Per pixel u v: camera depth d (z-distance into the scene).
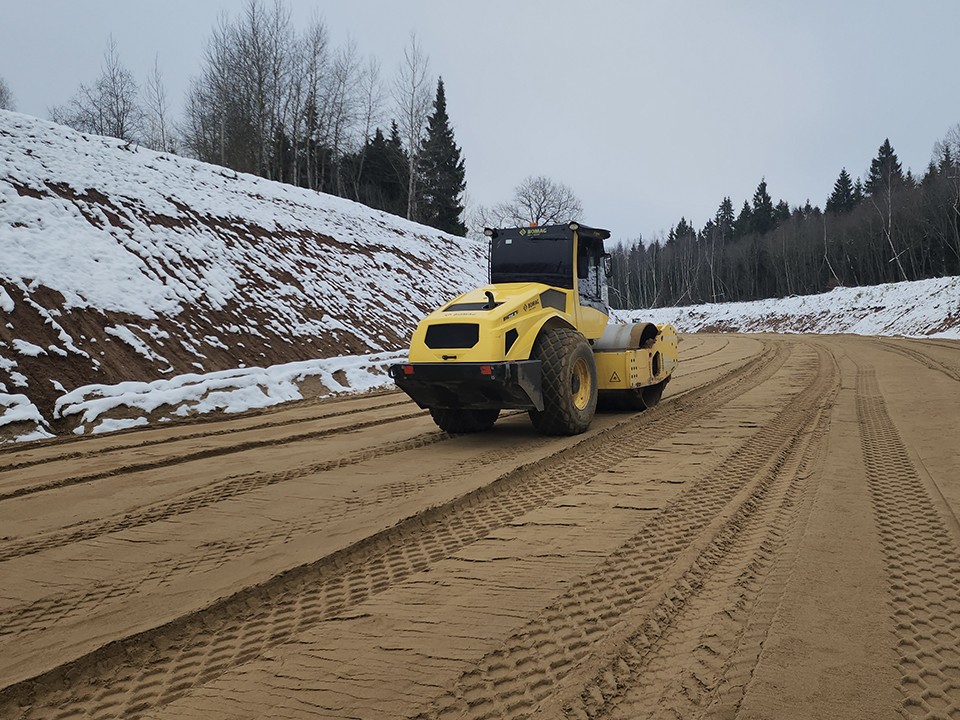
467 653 2.63
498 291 7.46
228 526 4.43
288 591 3.36
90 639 2.87
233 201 18.34
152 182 16.41
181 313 12.04
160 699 2.43
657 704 2.26
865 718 2.16
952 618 2.83
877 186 80.50
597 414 8.76
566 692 2.34
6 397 8.12
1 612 3.20
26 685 2.52
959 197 47.00
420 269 22.73
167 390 9.62
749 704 2.24
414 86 35.75
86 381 9.20
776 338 32.28
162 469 6.23
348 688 2.42
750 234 80.94
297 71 35.41
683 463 5.79
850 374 13.30
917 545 3.68
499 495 5.01
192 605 3.17
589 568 3.47
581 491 5.01
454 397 6.96
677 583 3.24
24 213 11.95
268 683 2.49
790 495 4.74
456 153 45.25
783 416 8.25
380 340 15.91
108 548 4.08
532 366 6.78
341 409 10.11
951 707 2.21
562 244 8.03
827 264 63.56
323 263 18.12
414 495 4.95
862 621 2.82
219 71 35.84
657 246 88.81
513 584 3.31
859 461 5.65
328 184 39.59
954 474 5.12
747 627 2.79
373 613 3.05
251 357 12.19
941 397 9.24
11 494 5.38
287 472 5.93
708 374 14.38
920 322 32.03
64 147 15.56
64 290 10.59
